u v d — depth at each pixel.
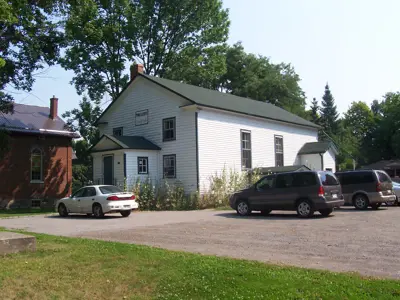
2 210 26.38
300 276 6.61
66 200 20.83
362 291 5.78
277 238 11.21
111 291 6.18
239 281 6.35
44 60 24.25
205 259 8.04
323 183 16.53
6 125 27.97
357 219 15.36
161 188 27.16
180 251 9.16
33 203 29.03
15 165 28.28
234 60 60.72
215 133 27.75
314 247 9.69
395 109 64.25
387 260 8.06
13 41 22.38
